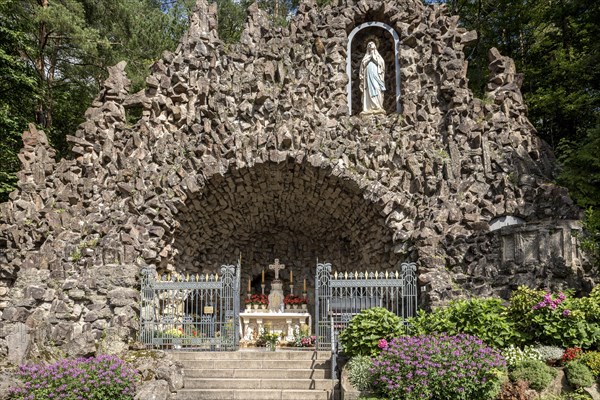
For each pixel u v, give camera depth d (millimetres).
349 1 20031
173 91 19156
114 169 18531
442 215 17406
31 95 23734
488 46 26391
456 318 13414
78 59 26328
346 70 19750
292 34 19719
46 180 18891
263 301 19531
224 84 19250
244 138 18609
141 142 18734
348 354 13570
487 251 16578
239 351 15023
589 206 17594
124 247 17453
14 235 18203
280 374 13758
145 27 25844
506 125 18500
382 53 20656
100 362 12766
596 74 21047
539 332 12875
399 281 15656
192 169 18594
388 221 17891
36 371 12125
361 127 18828
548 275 15180
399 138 18625
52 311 16781
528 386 11430
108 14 25031
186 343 15742
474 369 11242
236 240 21547
